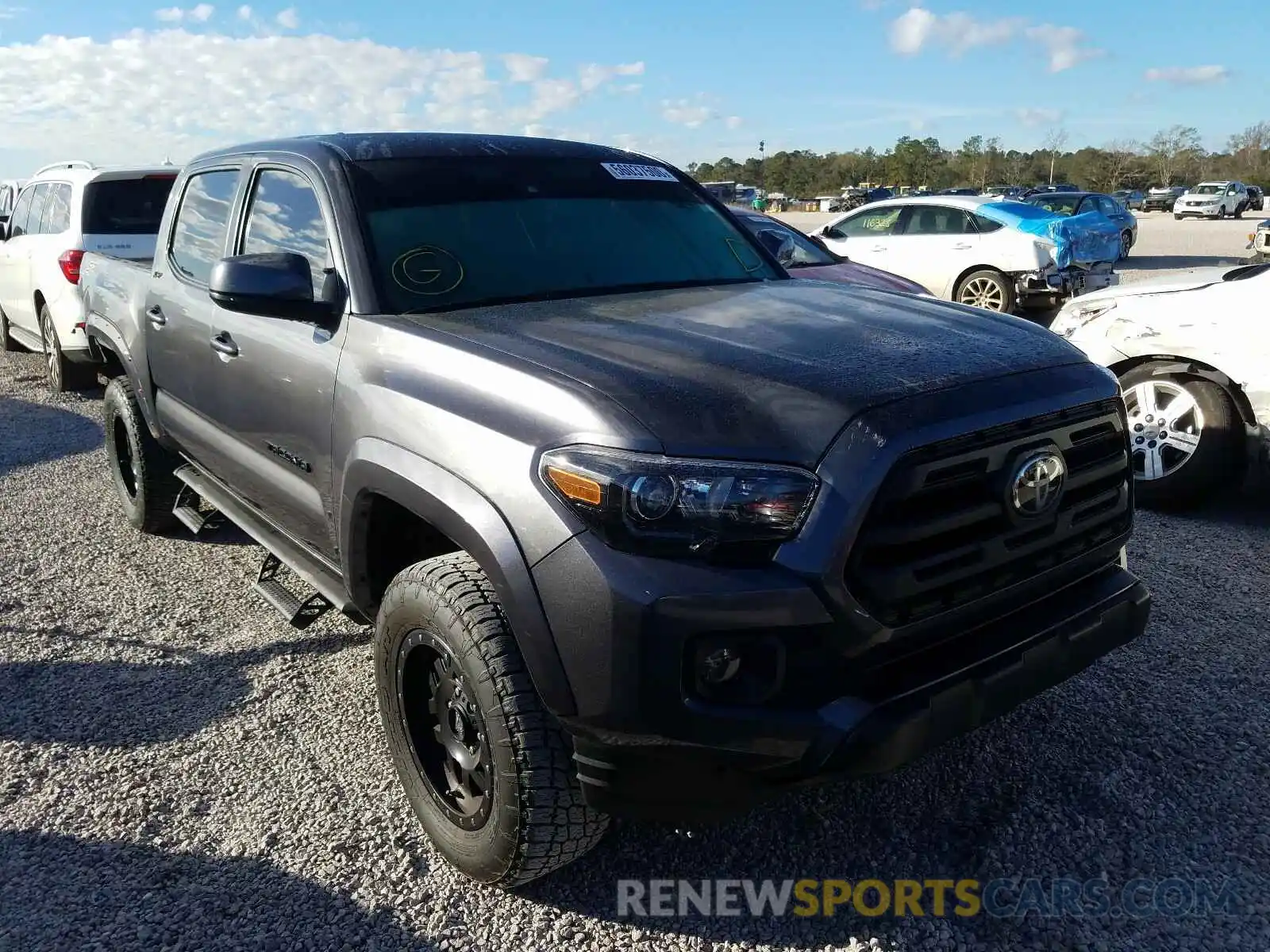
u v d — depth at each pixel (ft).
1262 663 12.05
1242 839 9.00
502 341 8.67
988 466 7.61
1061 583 8.64
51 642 13.56
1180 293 17.63
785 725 6.95
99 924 8.34
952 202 41.01
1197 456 16.89
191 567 16.21
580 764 7.48
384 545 9.71
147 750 10.91
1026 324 9.68
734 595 6.79
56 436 25.09
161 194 28.86
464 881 8.76
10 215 34.91
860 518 6.89
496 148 12.24
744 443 7.06
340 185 10.72
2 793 10.19
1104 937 7.97
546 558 7.23
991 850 8.97
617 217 12.08
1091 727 10.80
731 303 10.18
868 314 9.66
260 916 8.39
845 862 8.90
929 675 7.51
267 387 10.98
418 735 9.05
